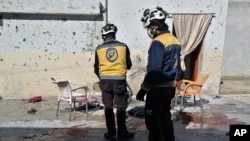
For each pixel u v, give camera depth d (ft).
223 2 24.04
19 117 18.02
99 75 14.03
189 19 23.63
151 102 11.43
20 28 21.91
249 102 23.17
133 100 22.49
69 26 22.50
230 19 35.35
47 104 21.06
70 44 22.77
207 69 24.99
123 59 13.62
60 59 22.84
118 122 14.15
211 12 24.03
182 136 15.02
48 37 22.40
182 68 23.73
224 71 36.27
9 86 22.56
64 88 17.24
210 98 23.95
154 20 11.34
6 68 22.27
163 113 12.01
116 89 13.57
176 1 23.50
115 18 23.06
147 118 11.64
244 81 34.91
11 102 21.61
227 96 25.31
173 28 24.16
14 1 21.07
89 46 23.03
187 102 22.21
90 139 14.44
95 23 22.77
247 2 35.19
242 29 35.73
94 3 22.06
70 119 17.46
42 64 22.68
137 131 15.66
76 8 21.86
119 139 14.30
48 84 23.00
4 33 21.80
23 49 22.24
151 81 11.07
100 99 21.66
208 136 15.08
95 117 18.12
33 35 22.18
